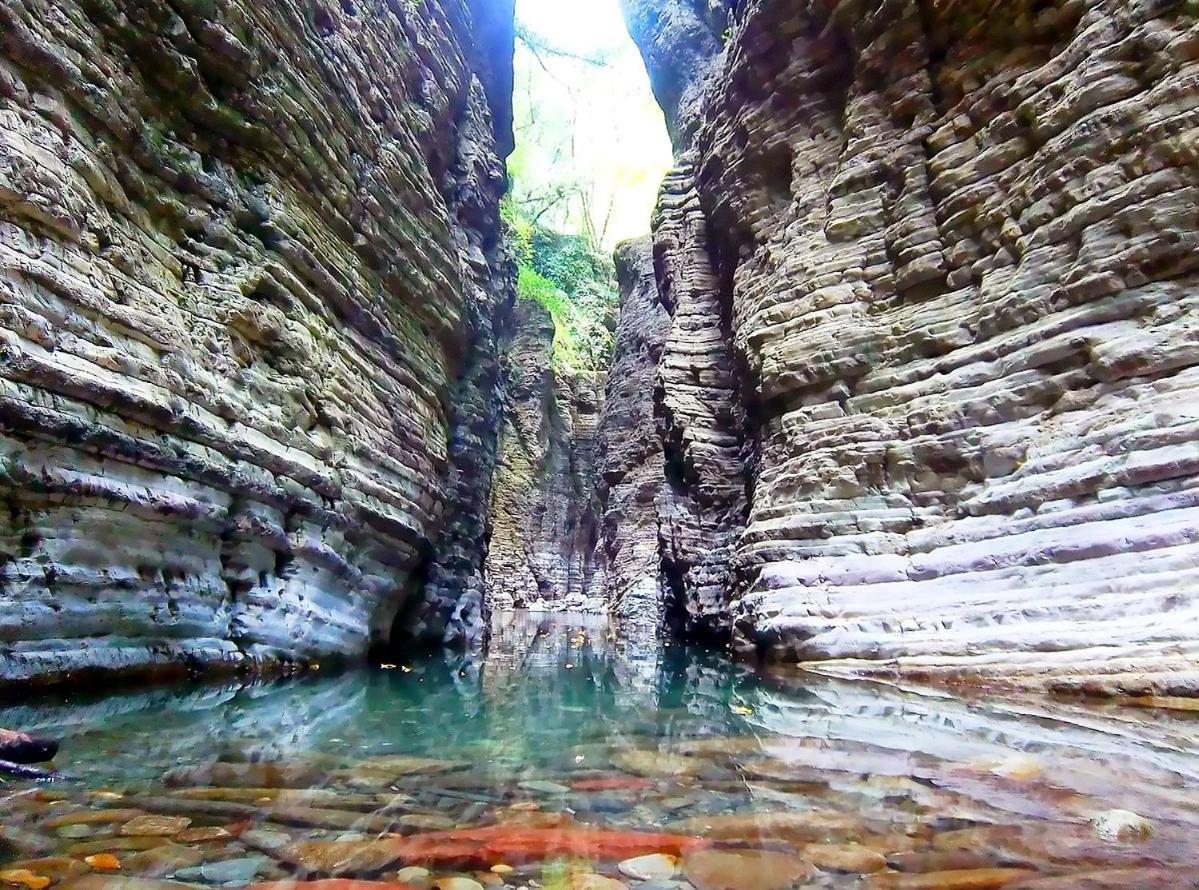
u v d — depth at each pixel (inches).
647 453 1074.1
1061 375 320.8
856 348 413.4
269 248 327.3
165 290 263.1
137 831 93.7
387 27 459.5
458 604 552.4
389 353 439.8
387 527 402.6
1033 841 94.0
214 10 292.0
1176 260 294.2
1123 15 321.1
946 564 333.1
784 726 199.2
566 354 1737.2
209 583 270.5
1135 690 233.0
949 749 162.1
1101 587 268.5
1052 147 337.1
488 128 682.2
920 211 408.5
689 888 78.4
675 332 669.9
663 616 708.7
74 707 191.3
